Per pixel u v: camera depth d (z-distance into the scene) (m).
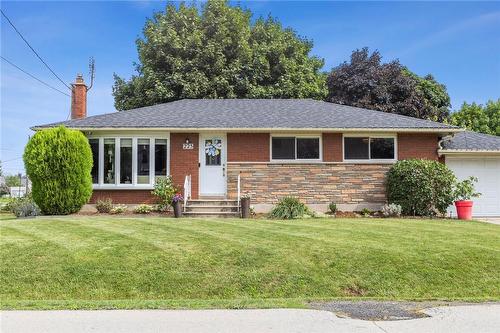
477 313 5.92
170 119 18.14
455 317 5.73
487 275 8.42
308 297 7.64
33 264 8.48
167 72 29.62
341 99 32.03
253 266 8.57
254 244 9.75
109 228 11.66
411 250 9.44
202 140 17.92
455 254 9.22
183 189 17.59
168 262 8.69
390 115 19.19
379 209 17.45
